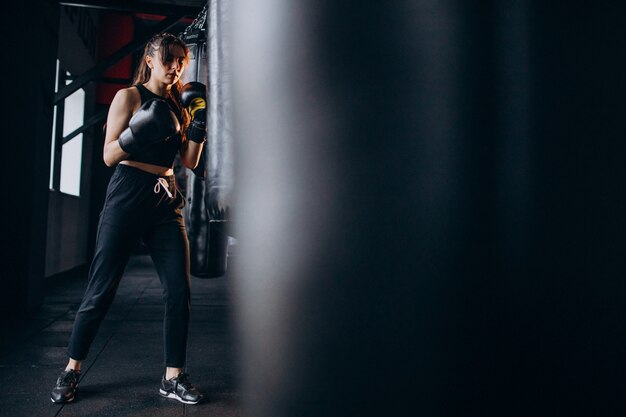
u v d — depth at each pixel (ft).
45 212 14.01
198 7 15.42
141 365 7.97
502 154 1.50
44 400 6.20
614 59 1.57
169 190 6.44
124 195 6.19
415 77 1.50
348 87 1.51
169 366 6.37
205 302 15.33
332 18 1.53
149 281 21.06
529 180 1.50
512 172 1.50
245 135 1.70
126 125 6.25
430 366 1.47
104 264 6.26
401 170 1.48
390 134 1.49
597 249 1.52
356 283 1.48
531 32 1.53
